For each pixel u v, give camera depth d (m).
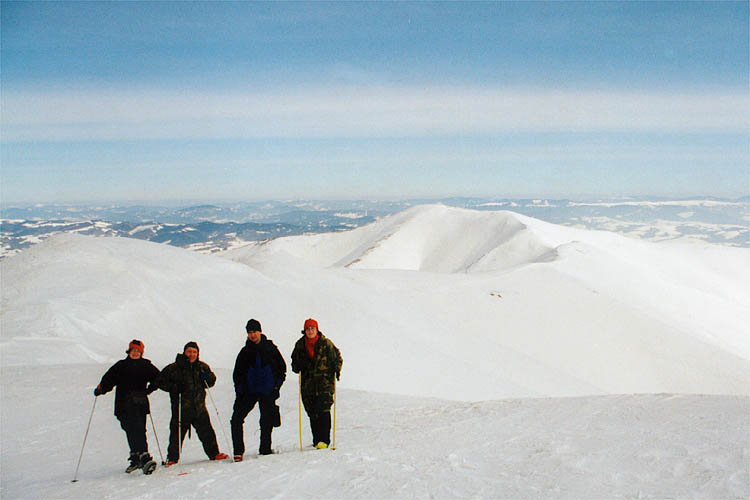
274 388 8.71
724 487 5.33
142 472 8.06
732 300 111.44
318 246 178.12
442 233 170.75
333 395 8.92
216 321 36.53
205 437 8.78
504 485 5.77
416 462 7.09
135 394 8.23
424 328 47.81
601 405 11.14
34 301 29.80
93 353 24.42
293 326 39.56
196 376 8.77
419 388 31.36
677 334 62.53
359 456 7.64
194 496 6.00
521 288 69.62
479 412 12.03
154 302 35.00
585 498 5.21
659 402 10.93
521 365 43.84
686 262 133.38
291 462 7.56
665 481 5.62
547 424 9.45
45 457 9.60
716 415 9.02
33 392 15.41
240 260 58.94
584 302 67.44
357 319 43.56
